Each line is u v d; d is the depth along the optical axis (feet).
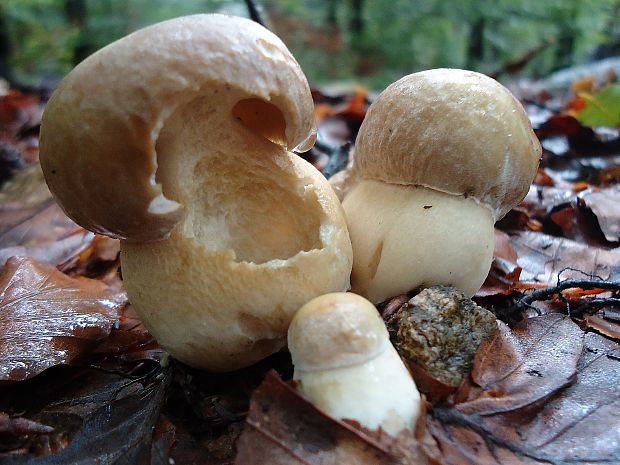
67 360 0.47
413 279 0.43
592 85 1.84
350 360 0.34
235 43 0.35
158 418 0.40
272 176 0.42
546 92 1.91
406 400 0.34
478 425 0.36
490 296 0.56
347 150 0.83
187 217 0.39
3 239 0.85
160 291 0.39
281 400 0.34
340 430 0.33
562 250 0.69
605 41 2.50
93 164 0.34
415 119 0.41
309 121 0.40
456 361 0.39
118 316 0.54
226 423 0.40
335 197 0.44
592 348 0.44
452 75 0.42
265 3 3.29
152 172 0.35
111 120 0.33
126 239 0.39
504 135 0.41
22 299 0.54
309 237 0.43
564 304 0.54
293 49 3.17
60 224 0.88
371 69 3.08
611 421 0.36
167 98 0.33
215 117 0.38
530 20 2.60
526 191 0.44
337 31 3.22
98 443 0.38
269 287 0.38
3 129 1.38
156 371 0.47
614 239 0.71
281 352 0.44
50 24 2.53
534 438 0.35
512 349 0.41
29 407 0.45
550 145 1.15
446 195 0.43
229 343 0.39
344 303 0.35
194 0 2.85
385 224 0.44
